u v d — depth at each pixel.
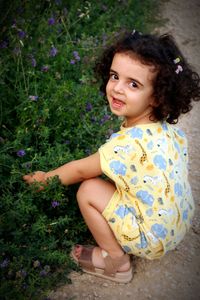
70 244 2.51
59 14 3.89
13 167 2.54
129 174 2.25
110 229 2.39
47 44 3.39
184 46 5.12
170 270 2.64
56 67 3.40
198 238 2.89
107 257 2.46
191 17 5.79
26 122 2.82
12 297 2.17
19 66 3.17
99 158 2.29
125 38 2.30
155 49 2.20
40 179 2.55
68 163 2.46
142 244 2.32
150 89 2.25
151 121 2.32
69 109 2.99
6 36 3.25
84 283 2.48
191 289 2.55
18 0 3.25
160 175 2.24
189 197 2.42
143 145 2.24
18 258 2.33
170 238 2.34
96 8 4.39
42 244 2.44
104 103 3.40
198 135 3.87
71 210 2.67
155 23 5.30
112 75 2.31
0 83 2.88
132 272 2.58
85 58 3.62
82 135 3.01
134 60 2.20
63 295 2.39
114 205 2.33
